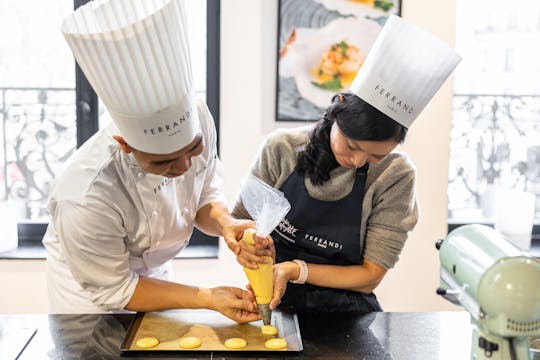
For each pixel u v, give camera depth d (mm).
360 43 2703
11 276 2838
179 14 1177
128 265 1553
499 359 1090
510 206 2844
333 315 1515
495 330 1047
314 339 1387
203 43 2873
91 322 1469
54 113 2924
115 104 1223
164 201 1603
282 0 2656
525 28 2971
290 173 1719
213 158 1803
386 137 1447
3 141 2926
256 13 2699
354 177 1663
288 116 2762
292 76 2725
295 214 1719
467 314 1531
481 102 3027
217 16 2834
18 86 2889
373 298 1781
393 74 1425
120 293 1504
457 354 1328
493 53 2988
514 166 3080
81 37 1132
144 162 1341
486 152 3066
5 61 2861
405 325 1468
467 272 1104
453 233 1235
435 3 2707
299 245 1762
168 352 1312
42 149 2949
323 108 2754
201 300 1473
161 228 1644
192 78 1287
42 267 2844
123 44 1139
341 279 1660
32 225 2992
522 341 1089
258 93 2764
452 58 1464
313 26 2684
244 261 1416
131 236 1605
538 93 3021
